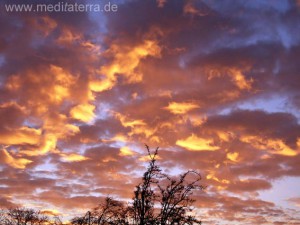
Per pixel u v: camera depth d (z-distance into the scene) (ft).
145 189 50.16
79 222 55.52
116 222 51.67
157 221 49.16
